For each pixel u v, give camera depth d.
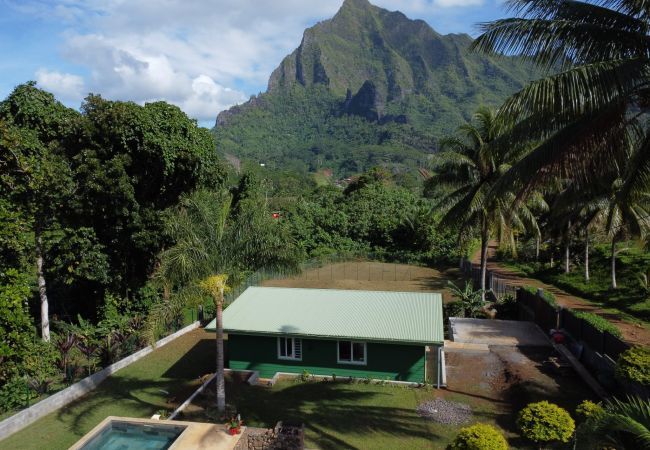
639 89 10.30
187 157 26.91
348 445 13.88
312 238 54.28
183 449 13.13
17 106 23.36
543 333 23.78
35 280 27.28
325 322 19.80
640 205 27.56
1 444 14.84
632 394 14.61
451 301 31.16
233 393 17.80
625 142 10.94
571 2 11.28
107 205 24.91
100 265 24.83
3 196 19.77
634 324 25.92
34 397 17.77
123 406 17.45
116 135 24.77
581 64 11.16
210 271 16.20
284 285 38.97
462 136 28.94
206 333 26.33
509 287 34.59
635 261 34.94
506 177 11.34
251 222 17.22
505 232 28.98
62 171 23.11
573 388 17.16
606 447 7.45
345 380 18.83
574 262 40.53
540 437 11.84
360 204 59.31
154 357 22.66
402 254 51.09
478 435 10.70
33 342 19.55
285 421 15.41
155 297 28.84
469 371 19.45
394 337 18.19
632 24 10.88
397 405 16.50
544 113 10.72
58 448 14.66
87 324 24.84
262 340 19.91
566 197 19.86
